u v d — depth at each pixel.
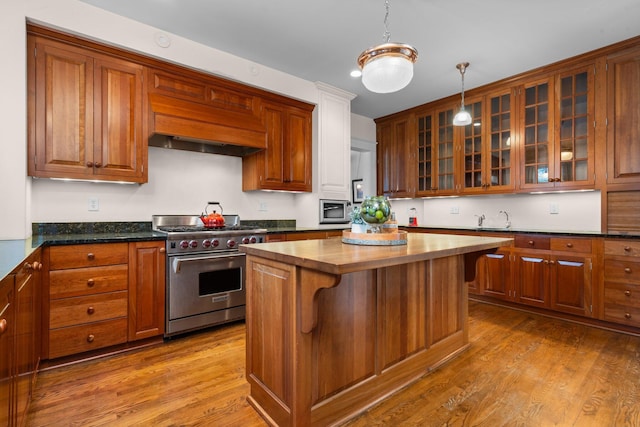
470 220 4.24
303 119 3.76
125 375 2.01
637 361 2.18
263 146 3.29
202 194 3.35
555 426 1.53
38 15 2.20
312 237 3.56
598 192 3.19
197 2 2.34
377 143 5.14
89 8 2.39
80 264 2.15
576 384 1.89
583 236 2.87
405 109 4.68
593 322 2.86
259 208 3.77
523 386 1.88
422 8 2.38
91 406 1.68
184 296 2.60
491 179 3.78
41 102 2.27
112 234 2.62
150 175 3.04
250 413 1.65
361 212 1.85
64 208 2.61
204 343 2.51
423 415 1.63
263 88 3.35
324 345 1.54
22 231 2.12
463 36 2.76
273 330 1.56
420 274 2.03
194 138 2.85
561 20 2.52
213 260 2.73
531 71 3.40
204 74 2.99
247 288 1.76
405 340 1.93
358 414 1.65
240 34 2.77
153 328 2.45
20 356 1.35
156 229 2.92
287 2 2.33
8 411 1.14
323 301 1.53
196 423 1.56
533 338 2.59
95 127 2.47
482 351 2.35
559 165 3.25
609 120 2.96
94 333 2.21
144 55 2.66
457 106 4.11
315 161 3.87
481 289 3.56
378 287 1.78
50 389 1.84
